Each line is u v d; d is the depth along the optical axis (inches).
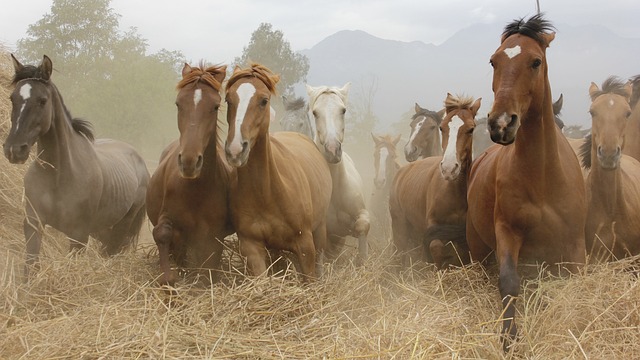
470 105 253.9
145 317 177.0
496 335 163.2
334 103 264.4
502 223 190.2
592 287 185.5
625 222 215.8
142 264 235.3
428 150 378.6
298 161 228.7
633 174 233.8
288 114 391.9
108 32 1491.1
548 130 182.1
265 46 1561.3
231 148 187.5
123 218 304.7
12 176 294.5
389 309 186.7
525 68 172.9
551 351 163.2
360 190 288.4
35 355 153.6
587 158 238.1
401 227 302.4
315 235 241.9
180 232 215.3
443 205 249.3
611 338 168.9
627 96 226.4
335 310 188.2
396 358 150.0
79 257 232.8
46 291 201.2
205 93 198.1
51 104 237.8
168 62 1350.9
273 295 184.2
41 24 1444.4
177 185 209.8
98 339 156.9
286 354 155.7
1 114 311.7
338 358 148.4
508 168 188.5
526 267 206.4
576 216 188.2
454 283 212.5
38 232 235.1
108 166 275.3
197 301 187.3
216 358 151.6
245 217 207.8
